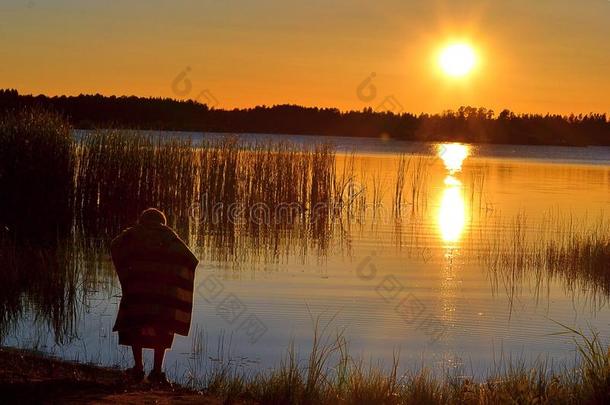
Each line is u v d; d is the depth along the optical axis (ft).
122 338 44.11
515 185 217.77
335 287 81.87
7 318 63.52
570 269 94.79
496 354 58.90
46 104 156.25
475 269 94.73
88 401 37.45
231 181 130.11
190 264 44.21
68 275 75.00
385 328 65.31
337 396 44.70
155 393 40.73
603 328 68.54
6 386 39.37
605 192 200.34
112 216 116.78
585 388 43.83
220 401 40.86
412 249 109.09
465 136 350.02
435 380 48.39
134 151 119.65
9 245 85.35
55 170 107.14
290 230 125.18
